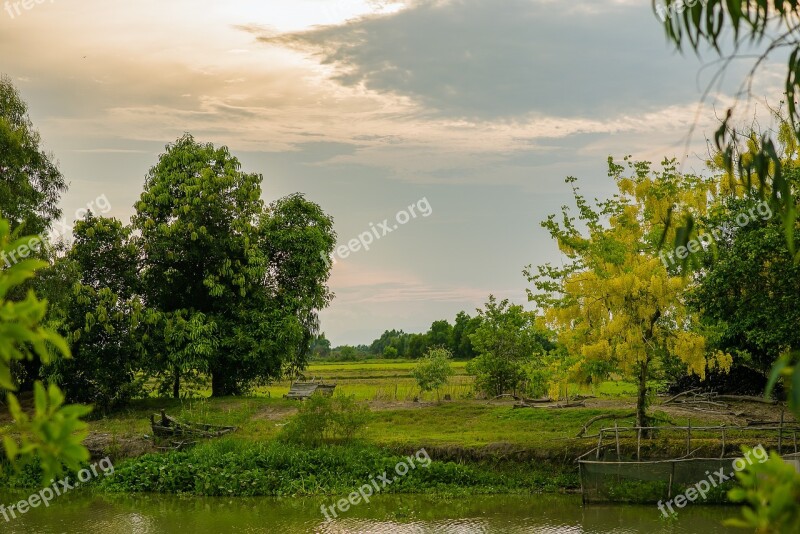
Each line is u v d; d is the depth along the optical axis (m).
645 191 26.22
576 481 26.02
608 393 40.59
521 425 32.50
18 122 35.50
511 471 26.92
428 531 20.80
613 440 27.06
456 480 26.61
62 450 3.67
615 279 25.83
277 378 44.16
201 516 22.94
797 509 3.63
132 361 38.88
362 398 41.78
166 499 25.59
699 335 26.77
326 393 30.91
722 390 35.41
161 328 39.97
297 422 29.44
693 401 33.44
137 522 22.14
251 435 31.33
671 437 26.94
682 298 26.77
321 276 45.03
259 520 22.33
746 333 25.39
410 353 108.50
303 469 27.22
